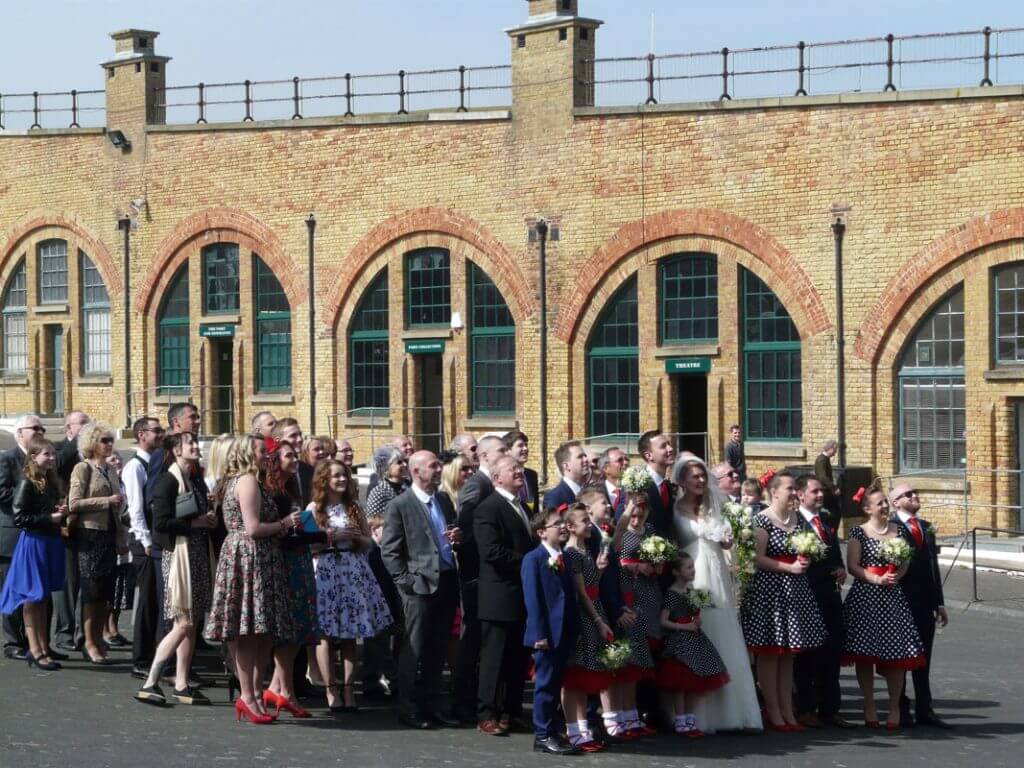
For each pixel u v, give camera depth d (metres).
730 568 12.77
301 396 38.56
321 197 37.78
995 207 27.70
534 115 33.94
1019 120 27.39
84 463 15.27
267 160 38.75
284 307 38.94
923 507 28.56
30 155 44.03
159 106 41.31
